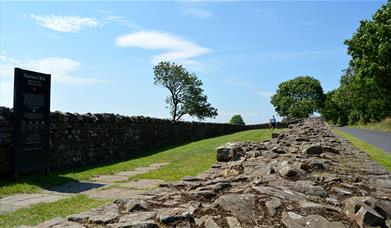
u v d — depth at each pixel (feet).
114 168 43.34
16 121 34.53
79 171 41.09
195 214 14.43
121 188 30.63
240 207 14.79
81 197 27.12
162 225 13.34
